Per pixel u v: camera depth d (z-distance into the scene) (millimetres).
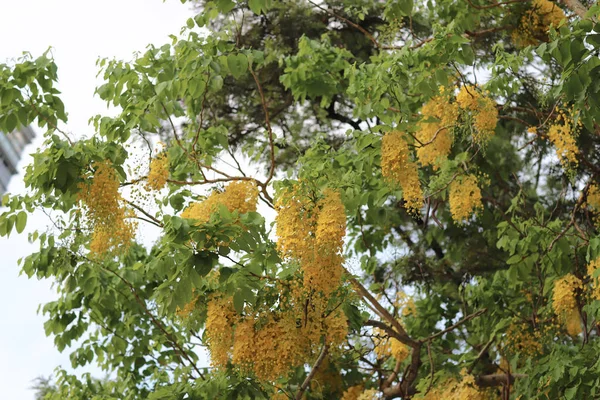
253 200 4094
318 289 3684
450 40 4668
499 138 7750
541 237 5652
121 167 4227
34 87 4395
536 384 5266
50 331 6215
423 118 4707
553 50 3975
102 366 6500
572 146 5355
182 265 3752
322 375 6246
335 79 6699
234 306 3850
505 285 6309
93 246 4219
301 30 9141
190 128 4832
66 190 4059
